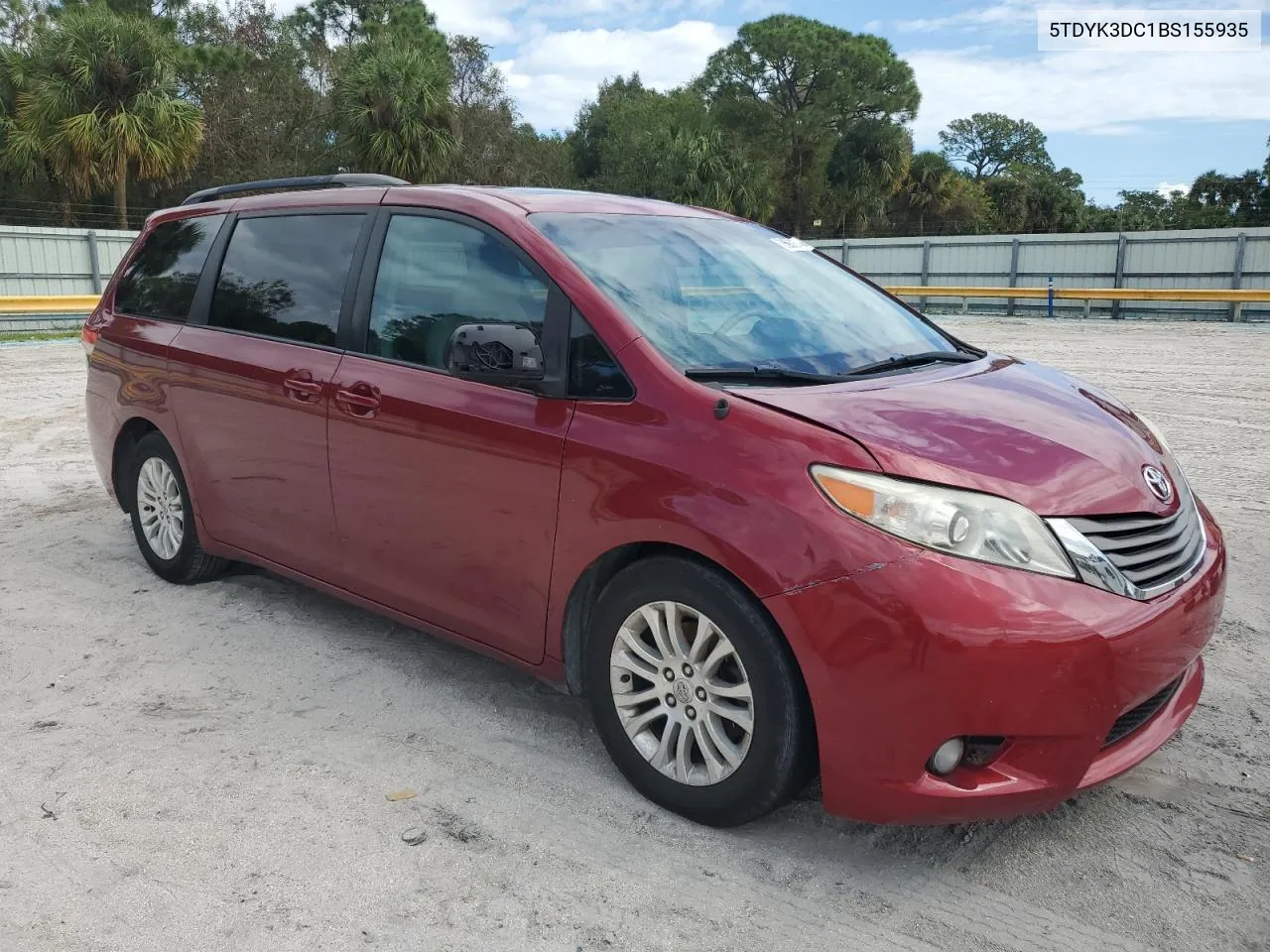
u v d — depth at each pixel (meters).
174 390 4.30
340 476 3.57
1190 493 3.05
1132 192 74.25
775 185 54.78
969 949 2.31
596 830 2.76
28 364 13.34
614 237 3.34
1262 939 2.35
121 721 3.39
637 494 2.70
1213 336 17.77
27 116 24.50
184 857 2.63
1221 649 4.01
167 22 32.50
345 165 33.53
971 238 25.27
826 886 2.54
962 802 2.37
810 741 2.56
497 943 2.32
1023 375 3.33
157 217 4.86
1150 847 2.71
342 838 2.72
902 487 2.40
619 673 2.88
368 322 3.56
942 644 2.29
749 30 57.38
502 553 3.09
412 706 3.51
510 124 41.88
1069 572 2.40
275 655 3.92
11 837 2.71
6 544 5.33
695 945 2.32
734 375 2.85
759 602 2.53
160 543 4.70
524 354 2.87
